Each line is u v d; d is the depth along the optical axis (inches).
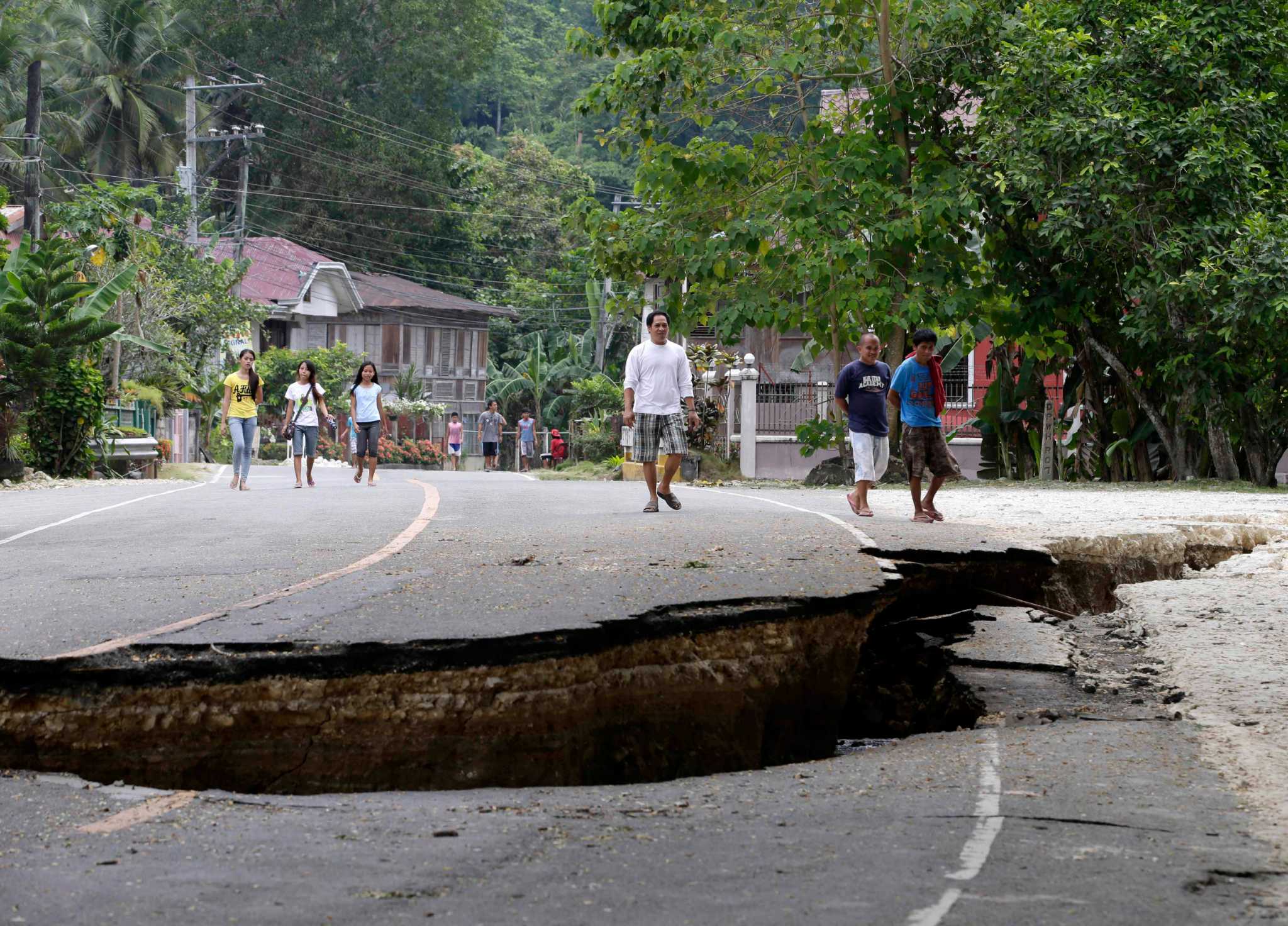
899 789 426.0
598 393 4065.0
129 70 4426.7
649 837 368.5
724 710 599.2
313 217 5329.7
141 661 516.1
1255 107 1646.2
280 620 583.5
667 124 1823.3
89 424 1972.2
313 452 1710.1
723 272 1802.4
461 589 670.5
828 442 1797.5
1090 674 622.5
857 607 682.2
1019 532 960.9
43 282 1888.5
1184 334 1704.0
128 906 309.4
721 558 791.1
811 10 1791.3
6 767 495.5
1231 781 419.5
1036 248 1814.7
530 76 7377.0
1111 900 307.1
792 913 299.6
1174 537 976.9
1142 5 1743.4
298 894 317.4
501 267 5900.6
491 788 516.1
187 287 3201.3
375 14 5462.6
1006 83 1704.0
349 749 513.3
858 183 1715.1
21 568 805.9
